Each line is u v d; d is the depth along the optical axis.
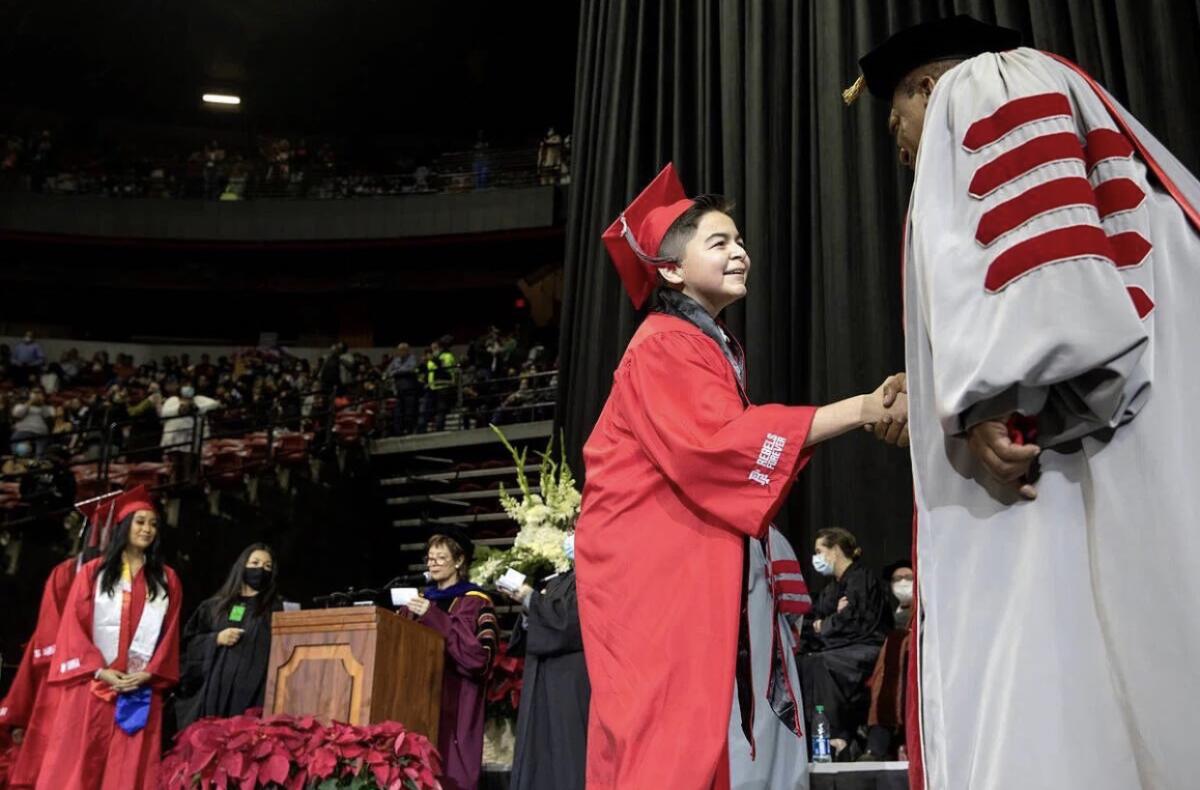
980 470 1.49
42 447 13.73
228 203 21.11
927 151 1.63
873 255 6.97
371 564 12.38
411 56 22.28
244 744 3.62
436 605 4.96
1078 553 1.39
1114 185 1.51
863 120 7.29
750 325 7.33
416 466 13.34
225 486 10.78
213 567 9.84
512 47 21.97
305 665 4.07
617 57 8.93
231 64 22.41
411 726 4.25
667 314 2.15
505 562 5.11
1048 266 1.38
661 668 1.79
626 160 8.66
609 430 2.05
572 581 4.25
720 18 8.48
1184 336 1.45
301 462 11.94
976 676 1.40
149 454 13.43
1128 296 1.36
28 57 22.02
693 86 8.62
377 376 17.25
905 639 4.72
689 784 1.70
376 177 21.59
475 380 15.83
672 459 1.85
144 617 5.75
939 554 1.51
